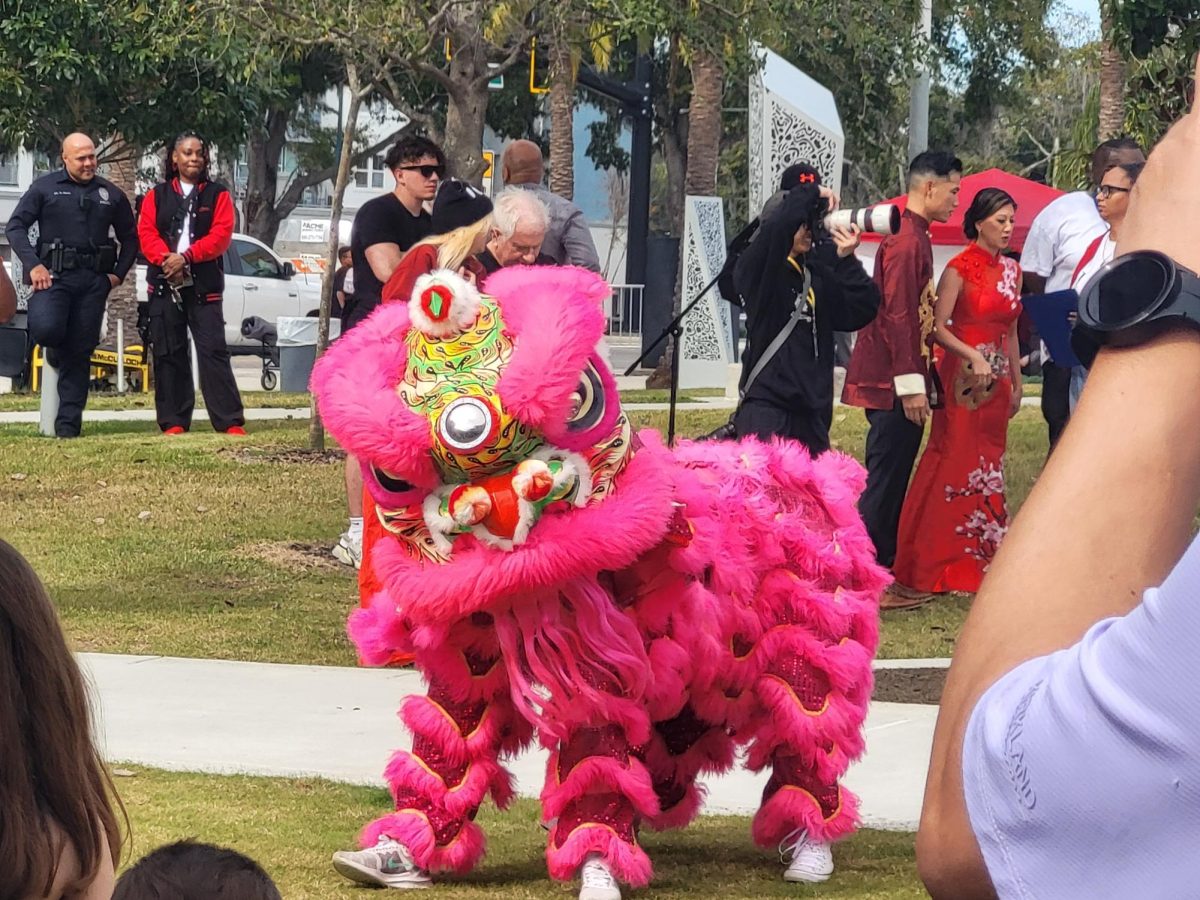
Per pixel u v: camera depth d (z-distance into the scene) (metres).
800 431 7.71
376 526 7.73
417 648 4.61
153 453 13.59
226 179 46.59
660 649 4.52
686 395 20.78
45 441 14.30
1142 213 1.21
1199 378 1.17
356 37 14.09
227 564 10.31
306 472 13.07
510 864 5.10
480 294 4.38
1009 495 10.92
